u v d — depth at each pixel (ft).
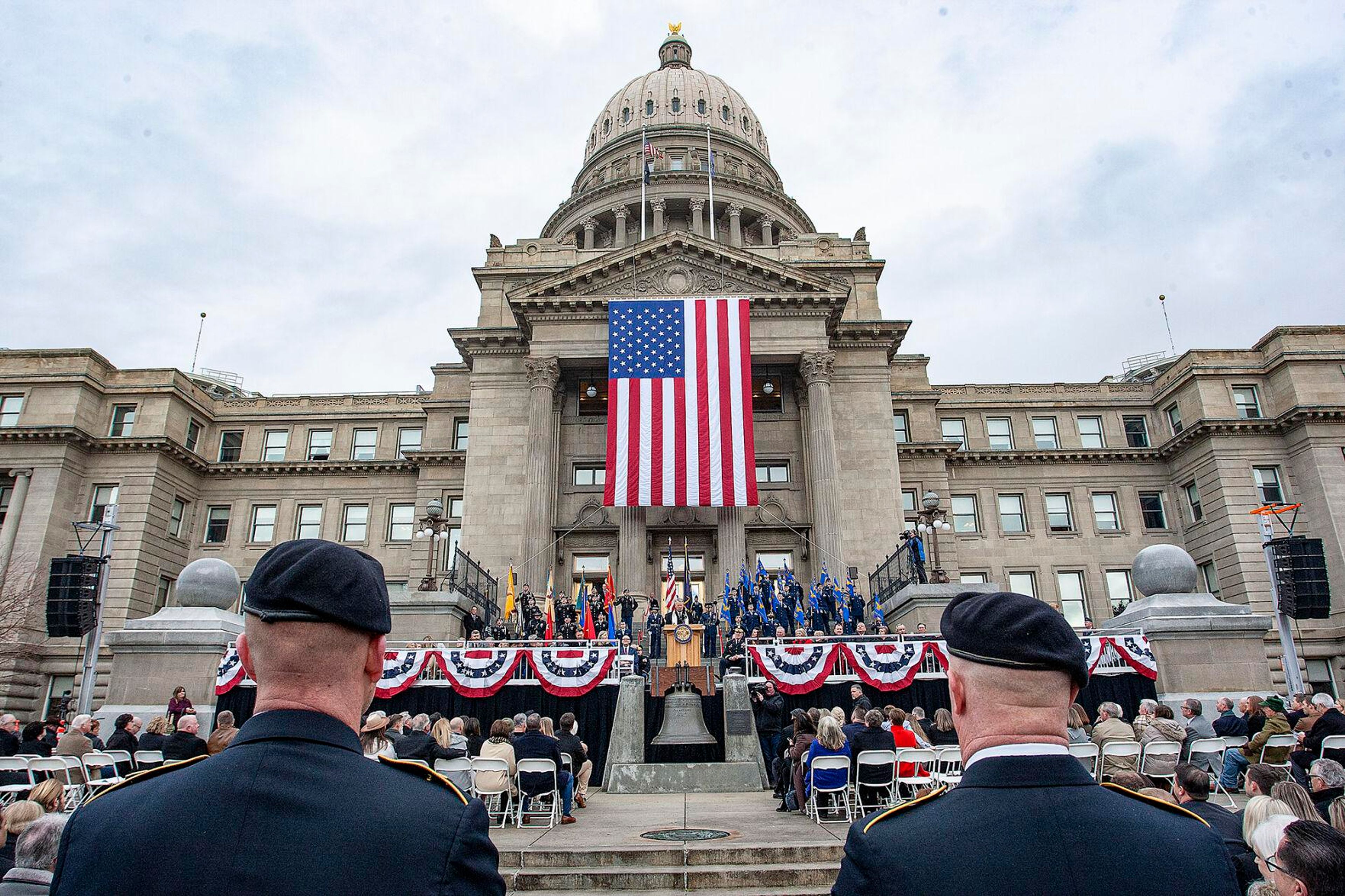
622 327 118.11
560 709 73.67
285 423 181.27
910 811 8.35
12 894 17.30
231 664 71.15
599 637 93.86
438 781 8.07
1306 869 13.52
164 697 69.31
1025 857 7.26
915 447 162.91
